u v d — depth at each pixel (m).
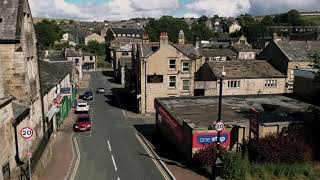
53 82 38.16
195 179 22.36
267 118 28.61
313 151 26.31
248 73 49.22
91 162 26.62
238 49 87.00
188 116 29.58
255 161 23.97
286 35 122.69
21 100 23.86
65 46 123.88
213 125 24.98
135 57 51.38
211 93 47.41
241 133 25.27
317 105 33.44
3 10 23.84
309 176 22.36
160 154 28.81
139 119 43.28
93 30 187.88
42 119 29.38
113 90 67.44
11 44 23.17
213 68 49.19
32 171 20.62
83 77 87.88
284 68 50.31
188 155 25.81
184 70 46.62
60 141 32.78
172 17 158.88
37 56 28.17
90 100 56.31
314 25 161.25
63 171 24.33
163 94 46.59
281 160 23.73
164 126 33.50
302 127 26.17
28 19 26.41
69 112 46.28
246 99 37.19
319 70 33.97
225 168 21.97
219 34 170.50
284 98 37.75
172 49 45.62
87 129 36.84
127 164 26.17
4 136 18.20
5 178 18.22
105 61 117.44
